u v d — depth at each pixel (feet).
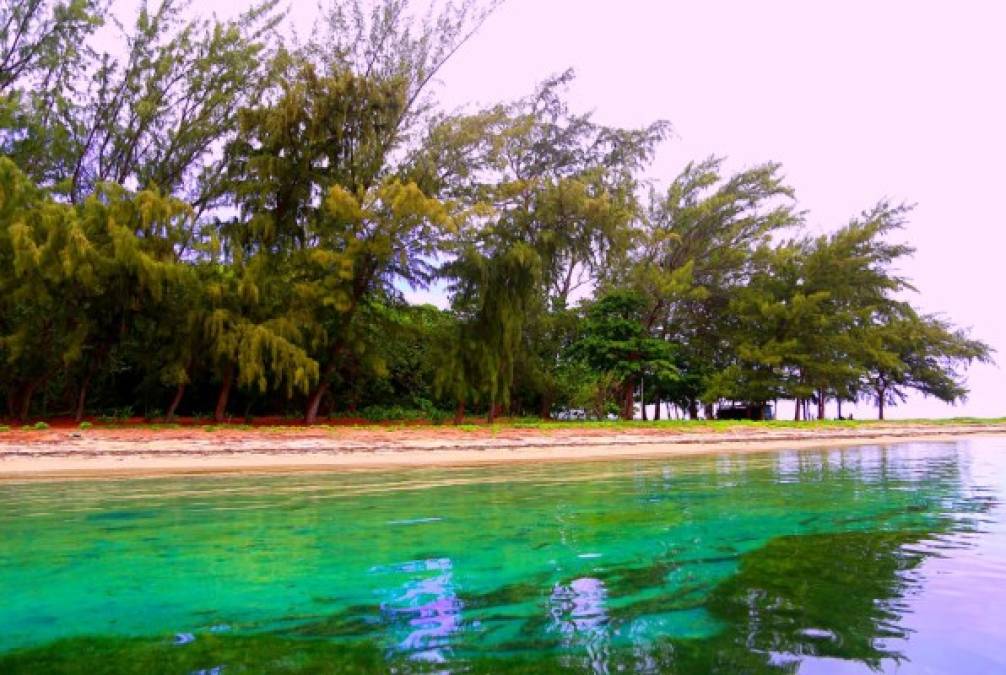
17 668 8.79
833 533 18.15
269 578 13.39
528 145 101.50
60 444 42.27
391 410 85.40
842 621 10.71
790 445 62.23
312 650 9.47
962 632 10.12
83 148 71.77
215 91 76.79
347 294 65.31
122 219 56.59
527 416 94.53
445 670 8.73
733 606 11.45
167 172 77.66
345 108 68.90
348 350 71.51
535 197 75.25
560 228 75.15
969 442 69.31
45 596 12.09
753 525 19.40
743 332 104.17
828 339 98.27
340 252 66.74
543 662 9.00
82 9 70.18
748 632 10.16
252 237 69.00
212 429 54.54
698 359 105.19
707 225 109.40
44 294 53.11
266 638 9.98
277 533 18.13
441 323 78.64
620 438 59.26
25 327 56.13
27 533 18.08
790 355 95.50
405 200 60.13
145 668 8.79
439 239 67.72
